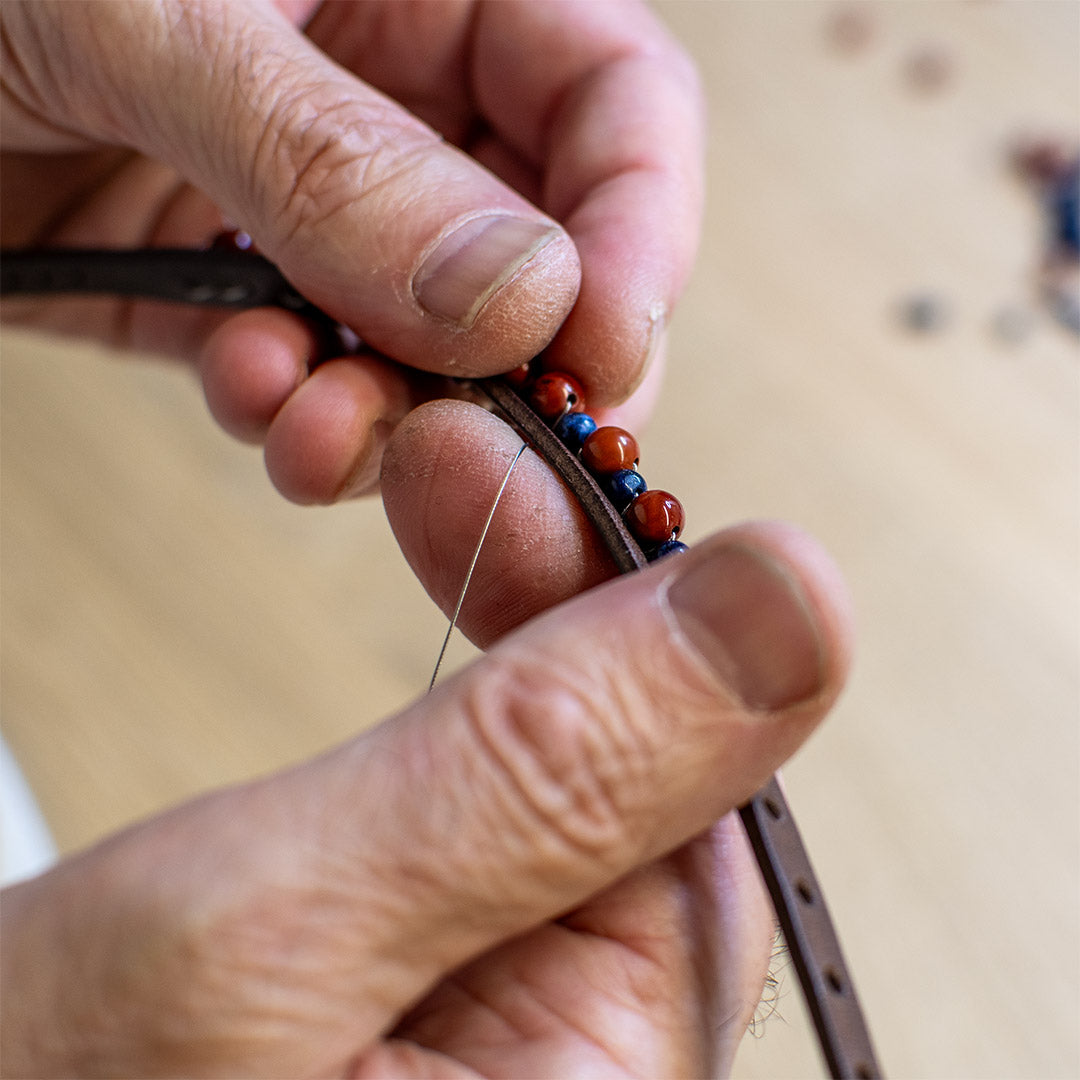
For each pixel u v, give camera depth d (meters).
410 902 0.24
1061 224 0.39
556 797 0.24
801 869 0.25
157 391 0.37
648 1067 0.25
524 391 0.28
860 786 0.33
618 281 0.29
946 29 0.44
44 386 0.37
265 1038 0.24
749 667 0.24
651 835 0.24
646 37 0.32
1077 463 0.36
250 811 0.24
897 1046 0.32
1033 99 0.42
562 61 0.32
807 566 0.24
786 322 0.38
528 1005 0.25
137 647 0.35
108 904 0.24
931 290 0.38
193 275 0.30
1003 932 0.32
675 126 0.31
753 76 0.43
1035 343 0.37
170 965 0.24
